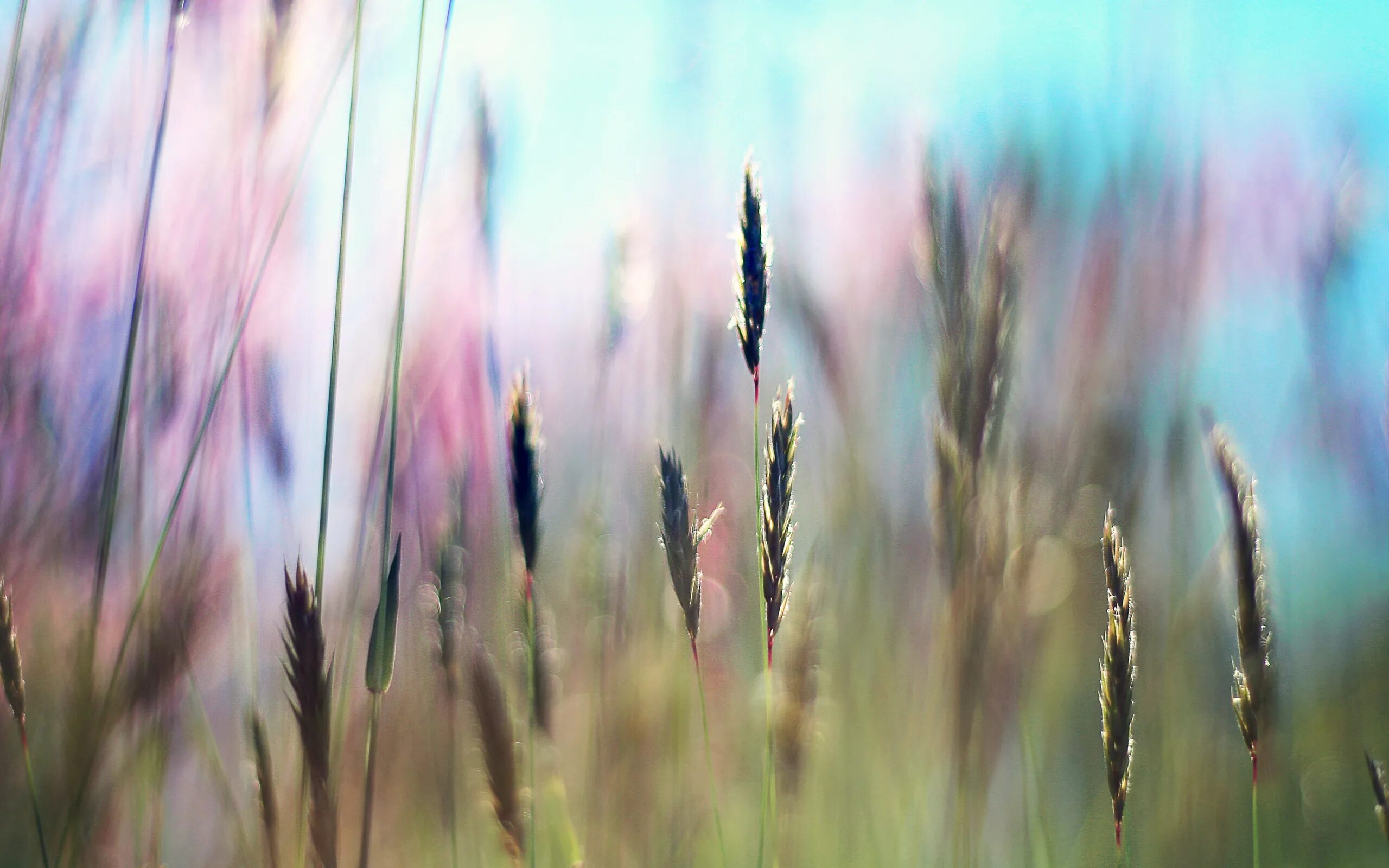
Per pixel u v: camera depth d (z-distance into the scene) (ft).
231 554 3.70
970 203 3.63
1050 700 3.87
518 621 3.67
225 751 3.69
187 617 3.62
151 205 3.64
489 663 3.52
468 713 3.63
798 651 3.70
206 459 3.72
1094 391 3.88
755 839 3.88
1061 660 3.88
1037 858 3.82
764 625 3.48
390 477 3.46
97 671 3.59
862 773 3.87
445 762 3.73
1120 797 3.38
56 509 3.68
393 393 3.47
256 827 3.61
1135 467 3.88
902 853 3.83
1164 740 3.86
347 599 3.71
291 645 3.39
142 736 3.60
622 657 3.84
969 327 3.61
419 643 3.75
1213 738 3.85
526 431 3.46
